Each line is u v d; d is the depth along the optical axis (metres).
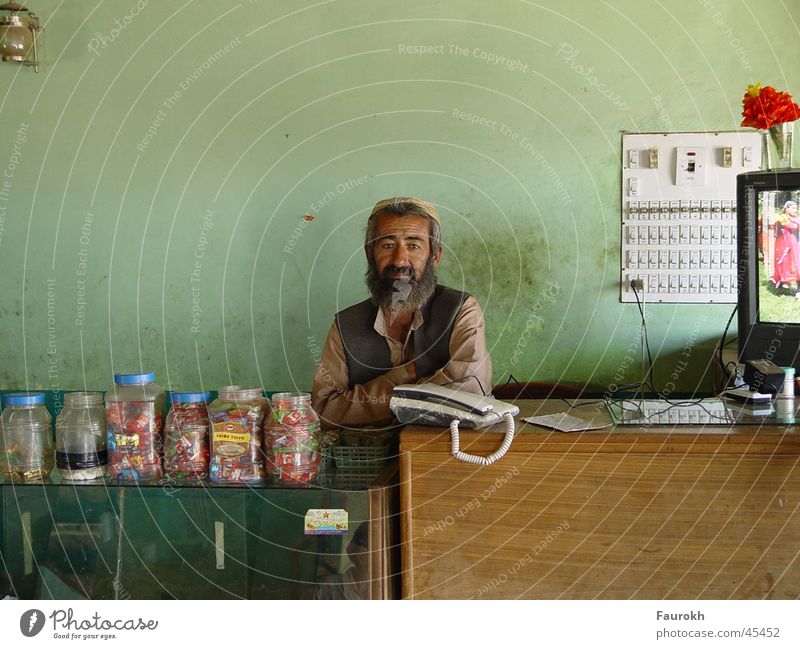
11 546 1.75
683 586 1.63
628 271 2.87
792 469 1.60
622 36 2.81
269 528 1.68
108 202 3.06
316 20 2.91
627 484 1.63
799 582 1.61
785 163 2.15
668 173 2.83
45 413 1.85
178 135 3.01
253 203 3.00
